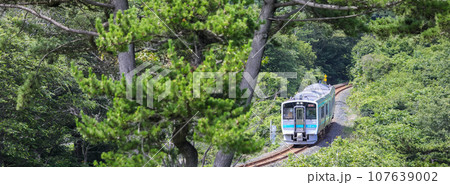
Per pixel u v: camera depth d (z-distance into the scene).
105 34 9.14
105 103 22.28
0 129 16.39
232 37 9.68
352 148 16.50
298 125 21.44
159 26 9.45
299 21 12.49
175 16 9.32
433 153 17.67
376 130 20.75
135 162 8.62
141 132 8.55
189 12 9.55
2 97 17.48
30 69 18.03
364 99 30.20
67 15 14.12
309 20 11.27
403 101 26.55
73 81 20.62
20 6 10.84
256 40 11.55
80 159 23.75
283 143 22.33
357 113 29.52
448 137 18.36
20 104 11.80
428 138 19.19
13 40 16.78
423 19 10.24
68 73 19.53
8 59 17.23
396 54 40.66
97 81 8.86
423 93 25.69
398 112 23.42
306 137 21.33
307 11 12.57
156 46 11.32
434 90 25.27
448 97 22.67
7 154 16.70
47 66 17.58
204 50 10.41
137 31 9.17
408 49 41.66
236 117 8.91
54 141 20.47
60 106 20.55
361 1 10.27
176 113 8.65
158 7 9.53
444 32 9.96
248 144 8.34
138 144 8.94
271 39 13.35
